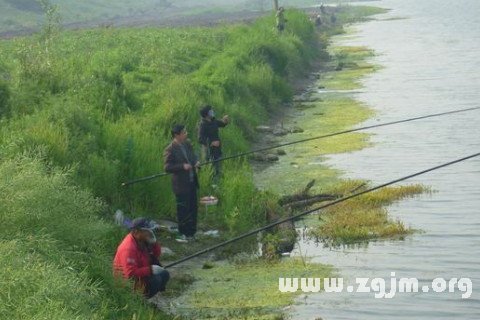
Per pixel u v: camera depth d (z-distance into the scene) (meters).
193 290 13.88
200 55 36.25
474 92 35.06
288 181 21.34
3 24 74.94
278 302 13.23
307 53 47.94
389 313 12.74
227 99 28.25
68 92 21.50
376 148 25.00
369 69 45.44
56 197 12.01
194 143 21.75
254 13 86.25
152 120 22.00
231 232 16.78
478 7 96.62
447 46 55.22
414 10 100.56
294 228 16.98
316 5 119.19
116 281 11.77
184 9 108.06
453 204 18.56
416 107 32.19
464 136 26.11
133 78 27.27
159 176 16.78
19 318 8.84
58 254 10.96
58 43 36.41
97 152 17.78
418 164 22.66
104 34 45.47
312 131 28.25
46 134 16.55
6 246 10.07
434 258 15.11
